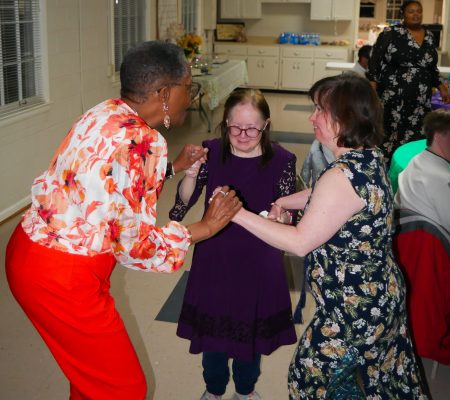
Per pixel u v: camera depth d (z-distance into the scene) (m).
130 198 1.56
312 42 11.14
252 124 1.86
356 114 1.55
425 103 5.34
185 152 1.96
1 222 4.31
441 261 2.38
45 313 1.65
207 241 1.97
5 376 2.57
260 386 2.53
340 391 1.73
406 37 5.20
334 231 1.56
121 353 1.75
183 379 2.57
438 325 2.41
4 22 4.22
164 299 3.27
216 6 11.38
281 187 1.97
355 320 1.62
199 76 7.55
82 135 1.58
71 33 5.21
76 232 1.60
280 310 2.00
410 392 1.75
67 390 2.48
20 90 4.52
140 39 7.38
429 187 2.46
